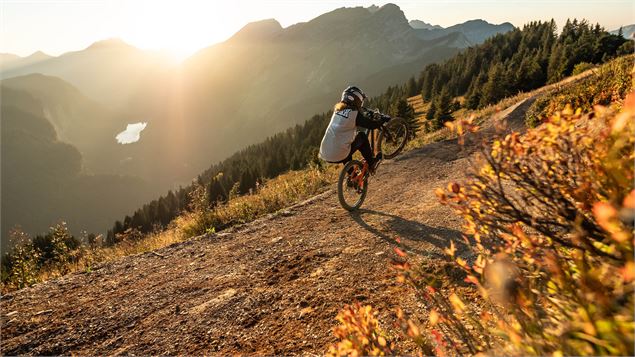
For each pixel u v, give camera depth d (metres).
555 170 1.38
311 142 121.62
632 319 0.90
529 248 1.38
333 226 5.75
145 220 86.38
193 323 3.67
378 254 4.50
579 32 101.50
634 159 1.12
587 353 1.03
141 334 3.60
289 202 7.73
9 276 6.81
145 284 4.59
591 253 1.16
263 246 5.34
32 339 3.64
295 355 3.01
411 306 3.30
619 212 0.92
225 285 4.32
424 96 114.88
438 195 1.59
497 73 63.94
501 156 1.44
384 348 1.72
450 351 2.01
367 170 6.39
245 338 3.35
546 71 64.50
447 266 3.74
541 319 1.24
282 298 3.87
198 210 7.76
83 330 3.73
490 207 1.52
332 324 3.30
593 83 12.98
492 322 1.66
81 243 7.75
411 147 11.55
